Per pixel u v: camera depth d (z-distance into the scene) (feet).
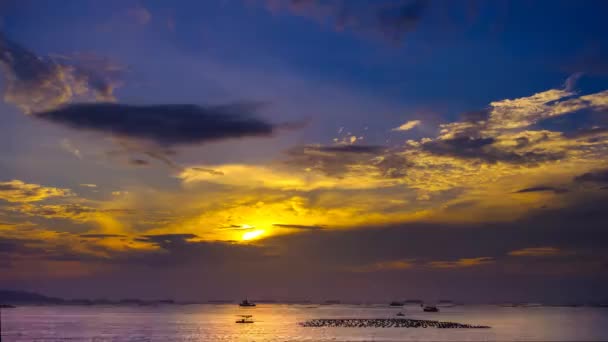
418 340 383.24
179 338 419.95
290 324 593.42
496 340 389.19
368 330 470.80
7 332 481.05
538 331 478.18
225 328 536.01
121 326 579.07
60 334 460.14
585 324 608.19
